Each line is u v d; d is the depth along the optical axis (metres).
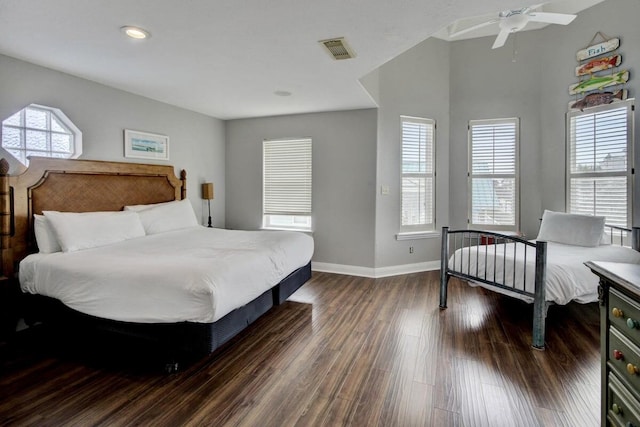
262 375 2.17
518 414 1.77
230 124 5.32
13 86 2.79
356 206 4.64
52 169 3.01
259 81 3.38
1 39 2.43
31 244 2.87
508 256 3.10
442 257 3.36
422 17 2.09
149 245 2.97
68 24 2.20
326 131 4.75
